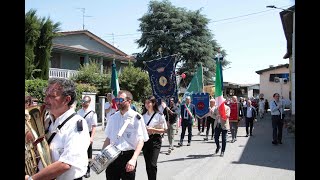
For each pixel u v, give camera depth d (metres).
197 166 9.78
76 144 2.90
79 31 36.78
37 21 22.56
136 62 46.03
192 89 22.56
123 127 4.94
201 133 19.36
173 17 46.19
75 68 35.09
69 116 3.01
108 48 40.91
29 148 2.76
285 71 52.81
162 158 11.13
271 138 16.53
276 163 10.13
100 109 20.28
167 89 11.41
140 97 29.88
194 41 45.62
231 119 14.92
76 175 2.88
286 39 29.53
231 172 8.95
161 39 45.47
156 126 6.83
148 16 46.84
